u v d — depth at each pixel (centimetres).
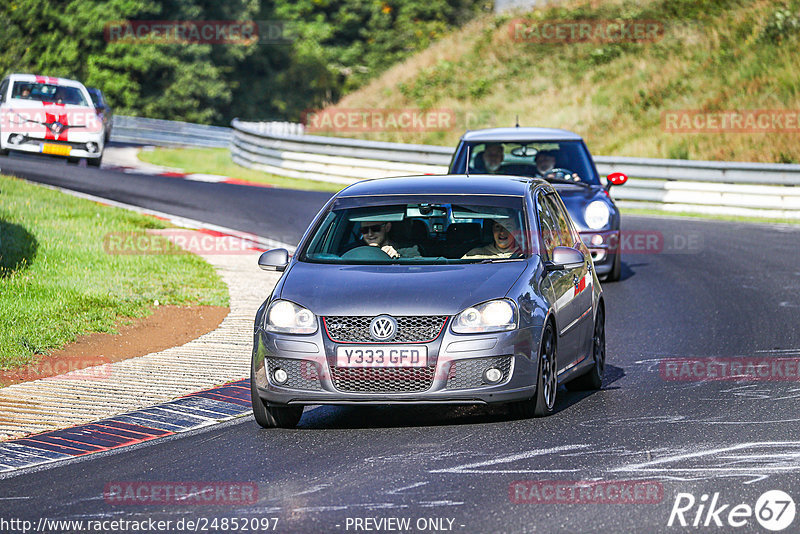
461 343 2666
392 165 10200
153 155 13075
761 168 8644
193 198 8375
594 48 14062
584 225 5244
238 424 2900
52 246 5406
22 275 4722
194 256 5794
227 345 3934
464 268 2872
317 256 3020
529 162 5391
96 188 8431
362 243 3031
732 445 2506
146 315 4428
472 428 2741
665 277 5572
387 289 2761
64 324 4100
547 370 2856
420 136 12962
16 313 4094
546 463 2375
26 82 9988
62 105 9819
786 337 4003
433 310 2692
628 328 4278
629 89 12781
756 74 11994
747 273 5631
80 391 3278
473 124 13012
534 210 3120
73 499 2245
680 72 12644
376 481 2277
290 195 8994
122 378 3441
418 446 2569
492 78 14138
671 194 8931
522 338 2716
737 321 4356
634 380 3359
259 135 11381
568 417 2836
